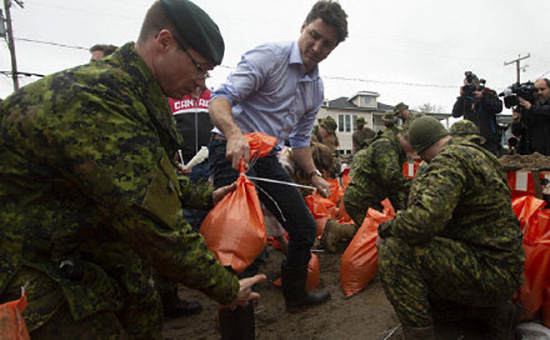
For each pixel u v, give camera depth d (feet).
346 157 34.42
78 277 3.29
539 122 15.21
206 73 3.92
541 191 10.01
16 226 3.09
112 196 3.03
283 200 7.27
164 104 3.83
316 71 7.57
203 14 3.70
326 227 13.08
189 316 8.44
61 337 3.18
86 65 3.45
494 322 6.37
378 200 12.35
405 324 6.20
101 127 3.05
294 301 8.30
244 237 4.63
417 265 6.07
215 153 6.73
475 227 6.06
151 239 3.20
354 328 7.54
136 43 3.76
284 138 7.72
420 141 7.54
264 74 6.57
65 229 3.25
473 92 17.85
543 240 7.11
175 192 3.52
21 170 3.07
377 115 124.16
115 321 3.63
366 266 9.37
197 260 3.41
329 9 6.46
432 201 5.61
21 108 3.00
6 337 2.48
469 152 6.05
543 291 6.88
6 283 2.99
